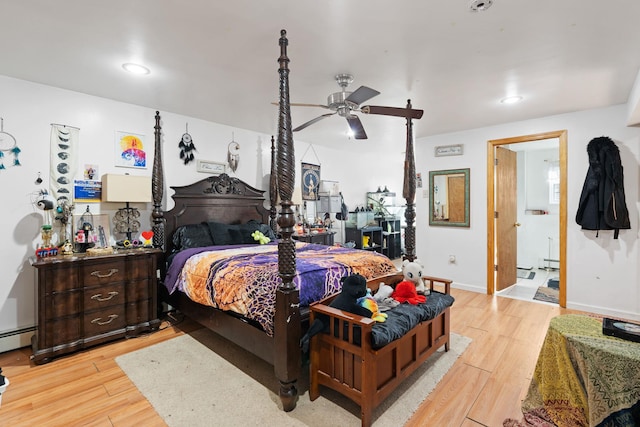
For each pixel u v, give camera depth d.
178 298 3.06
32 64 2.42
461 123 4.05
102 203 3.18
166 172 3.64
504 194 4.45
